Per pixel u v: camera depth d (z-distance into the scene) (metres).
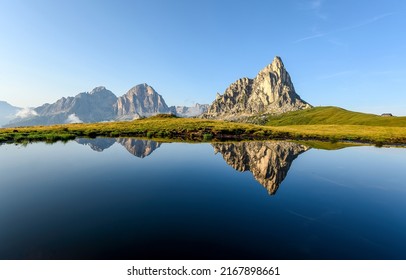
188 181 24.97
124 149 45.84
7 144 49.97
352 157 40.81
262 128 94.31
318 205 18.91
